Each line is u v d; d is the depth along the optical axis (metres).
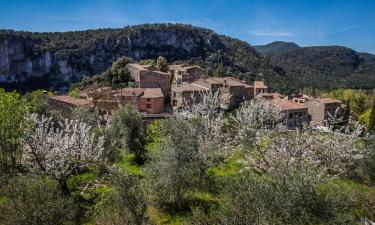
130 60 124.50
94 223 18.67
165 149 23.00
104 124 48.56
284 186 14.02
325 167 24.67
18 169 23.72
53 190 16.44
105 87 99.62
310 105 83.50
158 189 22.36
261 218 12.73
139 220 16.30
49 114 35.69
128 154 34.75
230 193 14.98
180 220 20.78
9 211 14.50
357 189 24.98
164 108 86.50
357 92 115.56
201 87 85.50
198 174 23.64
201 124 29.64
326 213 13.60
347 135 26.92
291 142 24.89
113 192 17.81
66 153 22.69
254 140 28.02
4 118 24.56
